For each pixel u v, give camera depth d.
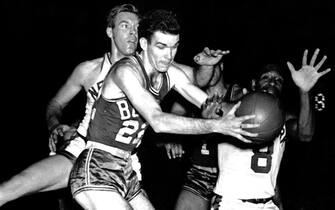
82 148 4.28
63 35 13.16
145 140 7.99
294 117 4.44
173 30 3.33
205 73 4.26
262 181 3.90
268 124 3.49
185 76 3.83
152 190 6.96
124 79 3.39
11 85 12.24
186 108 5.16
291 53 11.84
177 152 5.00
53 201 6.16
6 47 13.01
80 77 4.65
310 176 7.67
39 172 4.04
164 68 3.42
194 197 4.88
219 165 4.00
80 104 9.26
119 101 3.51
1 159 8.05
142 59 3.50
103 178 3.52
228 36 12.15
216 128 3.12
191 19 12.28
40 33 13.16
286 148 8.45
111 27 4.50
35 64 12.92
